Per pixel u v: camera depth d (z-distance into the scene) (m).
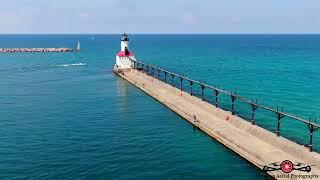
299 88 90.00
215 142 47.97
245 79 107.44
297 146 40.59
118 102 75.31
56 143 47.56
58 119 60.78
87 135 51.38
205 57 199.25
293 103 72.69
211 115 59.12
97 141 48.53
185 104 68.38
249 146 42.72
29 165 39.81
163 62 167.88
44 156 42.59
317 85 94.06
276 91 86.38
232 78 110.06
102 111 66.94
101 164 40.16
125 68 123.50
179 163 40.56
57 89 92.06
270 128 55.31
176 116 62.97
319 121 59.12
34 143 47.59
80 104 73.31
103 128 55.16
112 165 39.91
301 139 50.25
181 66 148.88
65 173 37.72
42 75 121.56
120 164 40.22
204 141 48.44
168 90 83.19
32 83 102.62
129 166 39.69
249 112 65.50
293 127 55.91
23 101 76.44
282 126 56.44
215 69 136.38
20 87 95.25
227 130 49.81
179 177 36.88
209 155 42.94
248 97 79.56
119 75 119.50
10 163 40.41
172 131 53.44
